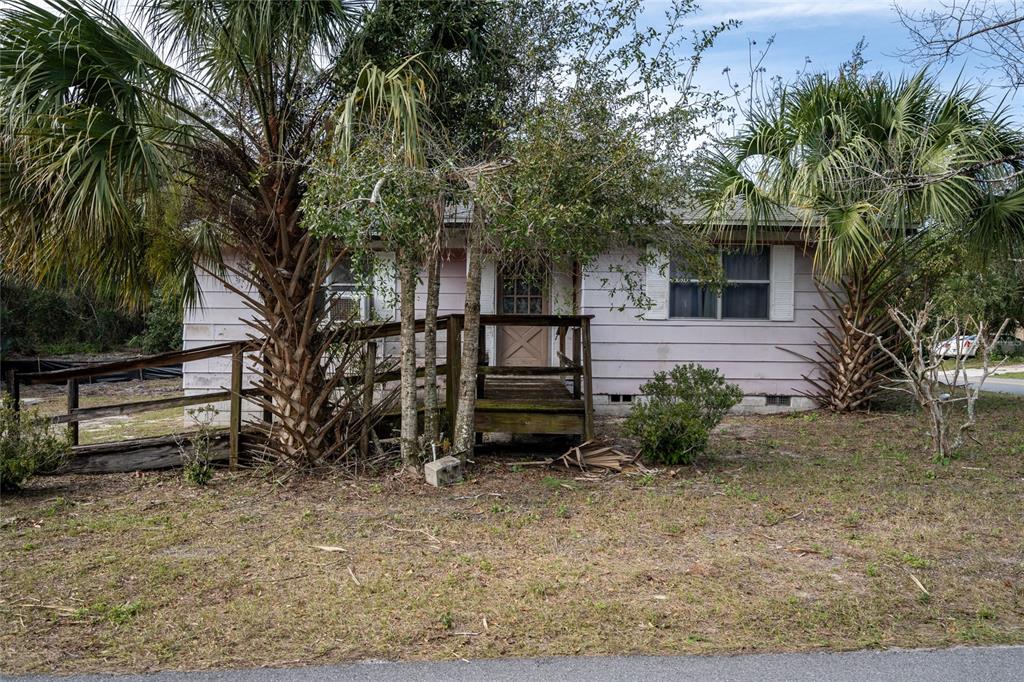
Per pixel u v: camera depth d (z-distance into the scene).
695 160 7.15
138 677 3.18
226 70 6.79
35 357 21.34
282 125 6.52
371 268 6.16
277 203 6.61
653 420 7.19
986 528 5.29
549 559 4.68
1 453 6.23
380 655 3.40
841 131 8.27
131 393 15.48
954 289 13.63
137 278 6.88
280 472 6.91
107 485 6.71
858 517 5.57
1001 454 7.78
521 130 6.38
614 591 4.15
